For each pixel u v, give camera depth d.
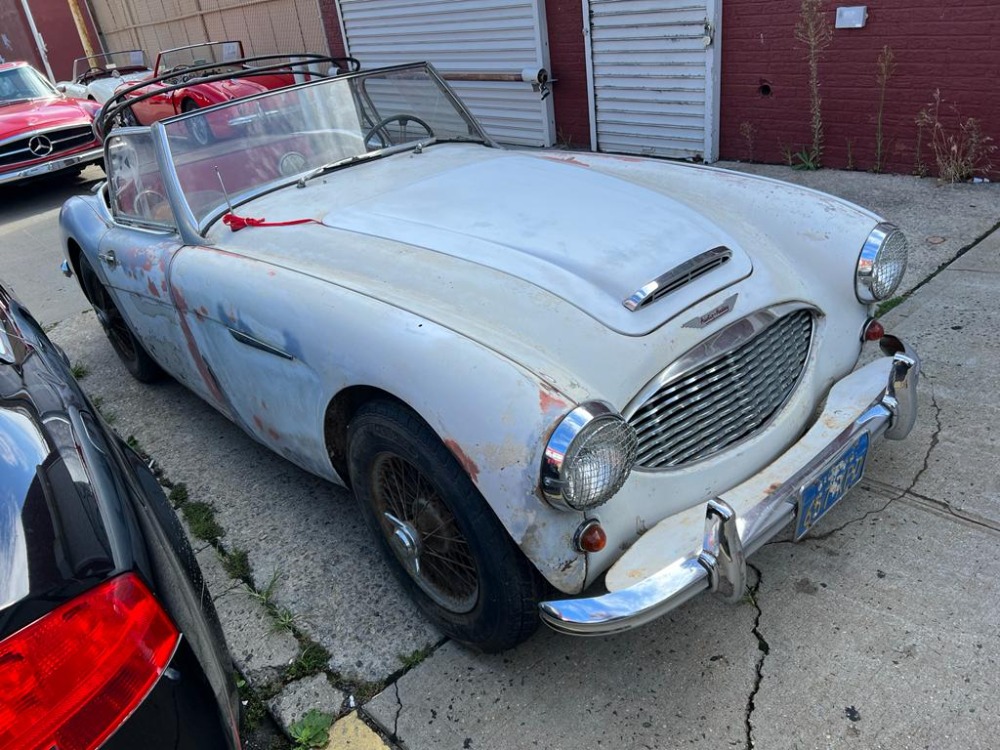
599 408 1.67
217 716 1.42
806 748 1.85
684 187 2.95
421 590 2.28
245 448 3.54
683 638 2.21
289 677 2.27
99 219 3.77
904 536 2.43
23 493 1.38
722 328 2.08
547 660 2.20
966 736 1.82
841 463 2.09
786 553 2.44
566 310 2.04
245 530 2.96
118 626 1.29
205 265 2.71
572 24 7.05
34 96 10.34
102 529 1.39
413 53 8.73
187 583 1.63
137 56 12.71
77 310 5.67
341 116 3.38
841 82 5.58
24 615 1.20
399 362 1.91
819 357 2.36
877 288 2.41
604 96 7.13
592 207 2.57
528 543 1.74
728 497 1.97
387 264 2.37
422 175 3.06
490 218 2.55
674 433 1.98
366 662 2.29
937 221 4.63
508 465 1.68
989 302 3.64
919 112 5.29
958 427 2.87
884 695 1.95
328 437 2.38
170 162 2.99
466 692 2.14
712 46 6.08
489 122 8.30
